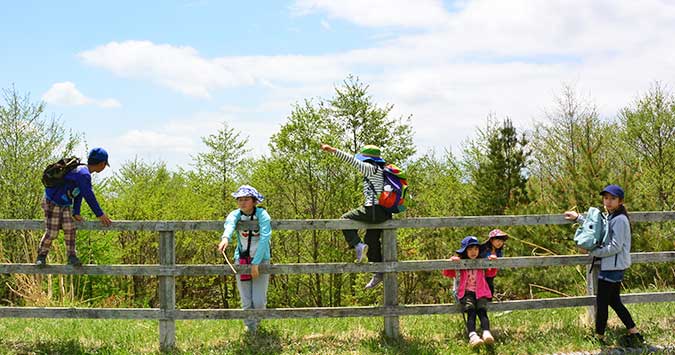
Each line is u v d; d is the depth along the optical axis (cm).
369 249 656
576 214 647
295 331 683
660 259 661
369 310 637
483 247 679
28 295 1141
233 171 2911
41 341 663
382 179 633
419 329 688
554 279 1110
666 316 708
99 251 2206
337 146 2217
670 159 2244
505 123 1822
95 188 2477
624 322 615
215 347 629
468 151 2642
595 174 1149
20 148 2252
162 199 2822
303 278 2464
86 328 741
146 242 2758
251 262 639
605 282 612
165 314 624
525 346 616
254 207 639
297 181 2342
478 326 700
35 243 1552
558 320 720
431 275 2052
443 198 2570
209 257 2989
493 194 1786
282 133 2294
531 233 1152
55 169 599
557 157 2466
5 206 2228
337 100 2266
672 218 664
